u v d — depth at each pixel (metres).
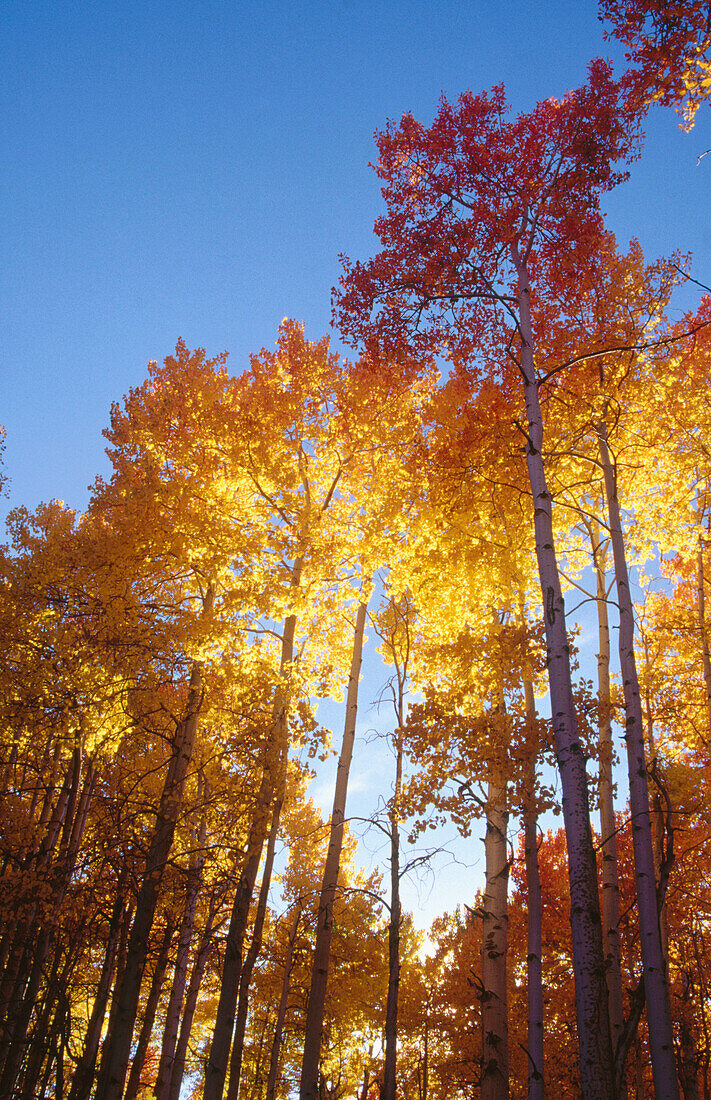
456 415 9.84
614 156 7.69
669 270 8.54
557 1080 11.27
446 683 9.05
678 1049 10.33
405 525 10.41
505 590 9.27
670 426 9.58
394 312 8.10
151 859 8.36
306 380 11.15
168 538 8.98
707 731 10.40
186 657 8.89
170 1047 9.90
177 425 10.35
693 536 10.27
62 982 8.91
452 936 15.93
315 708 10.24
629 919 10.76
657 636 10.93
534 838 7.65
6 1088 8.13
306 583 10.34
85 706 8.55
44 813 10.36
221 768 9.27
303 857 14.95
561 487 9.27
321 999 8.48
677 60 5.94
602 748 7.80
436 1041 15.76
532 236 8.10
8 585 8.92
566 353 8.65
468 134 7.85
